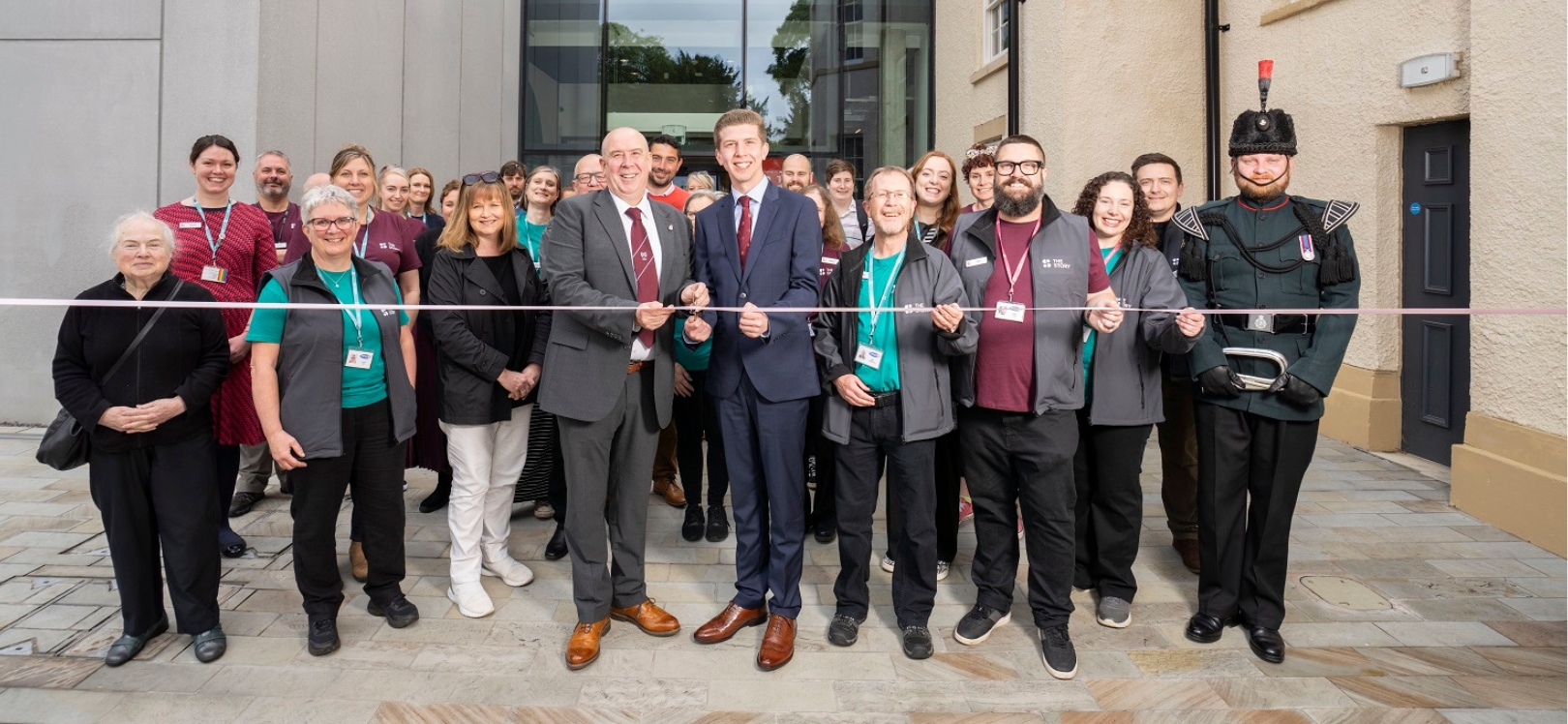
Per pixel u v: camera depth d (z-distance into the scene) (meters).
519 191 4.85
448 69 8.14
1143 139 6.88
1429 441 5.25
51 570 3.54
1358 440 5.57
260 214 4.00
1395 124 5.19
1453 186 4.95
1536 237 3.97
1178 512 3.71
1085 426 3.26
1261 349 2.90
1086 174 6.84
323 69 5.87
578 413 2.83
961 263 2.94
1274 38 6.18
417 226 4.41
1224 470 2.98
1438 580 3.55
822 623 3.14
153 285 2.76
